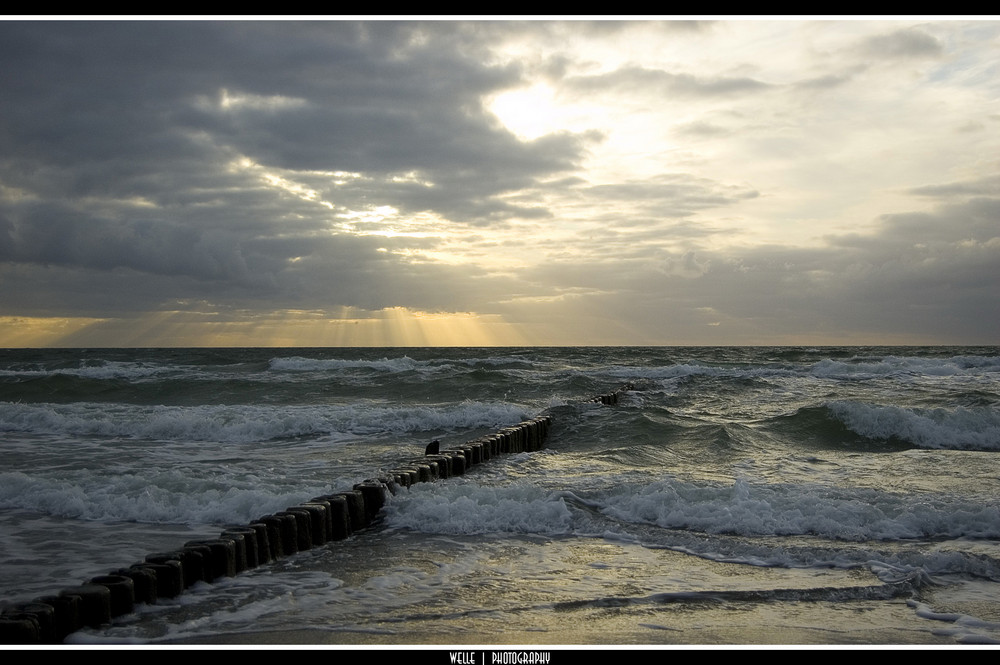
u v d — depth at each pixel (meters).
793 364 31.69
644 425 15.22
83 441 14.35
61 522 8.15
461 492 8.82
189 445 13.98
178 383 23.78
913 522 7.68
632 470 11.20
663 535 7.61
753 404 20.06
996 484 9.98
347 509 7.73
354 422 16.16
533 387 23.44
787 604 5.71
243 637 4.96
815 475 10.87
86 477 9.77
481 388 23.33
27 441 14.32
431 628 5.16
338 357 60.22
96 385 23.34
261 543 6.69
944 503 8.27
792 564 6.75
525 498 8.73
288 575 6.39
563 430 15.47
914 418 14.81
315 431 15.66
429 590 6.02
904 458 12.54
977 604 5.70
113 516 8.35
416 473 9.44
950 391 20.75
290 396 22.33
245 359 41.78
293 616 5.38
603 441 14.30
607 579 6.32
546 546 7.35
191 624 5.20
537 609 5.57
